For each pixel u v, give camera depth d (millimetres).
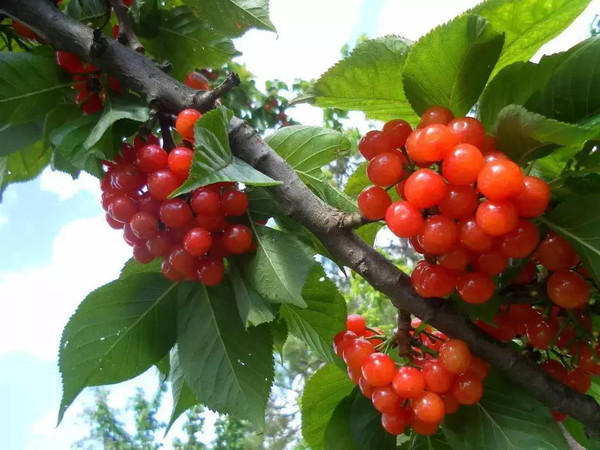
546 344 230
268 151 228
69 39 249
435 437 258
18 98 252
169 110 246
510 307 236
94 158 242
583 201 201
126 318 253
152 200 233
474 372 219
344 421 272
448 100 229
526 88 218
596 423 223
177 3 324
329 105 263
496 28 230
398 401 220
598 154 209
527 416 222
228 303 253
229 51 321
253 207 247
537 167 243
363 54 240
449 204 191
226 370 243
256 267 231
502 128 200
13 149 279
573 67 204
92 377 245
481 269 204
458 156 184
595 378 286
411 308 224
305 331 274
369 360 222
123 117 230
